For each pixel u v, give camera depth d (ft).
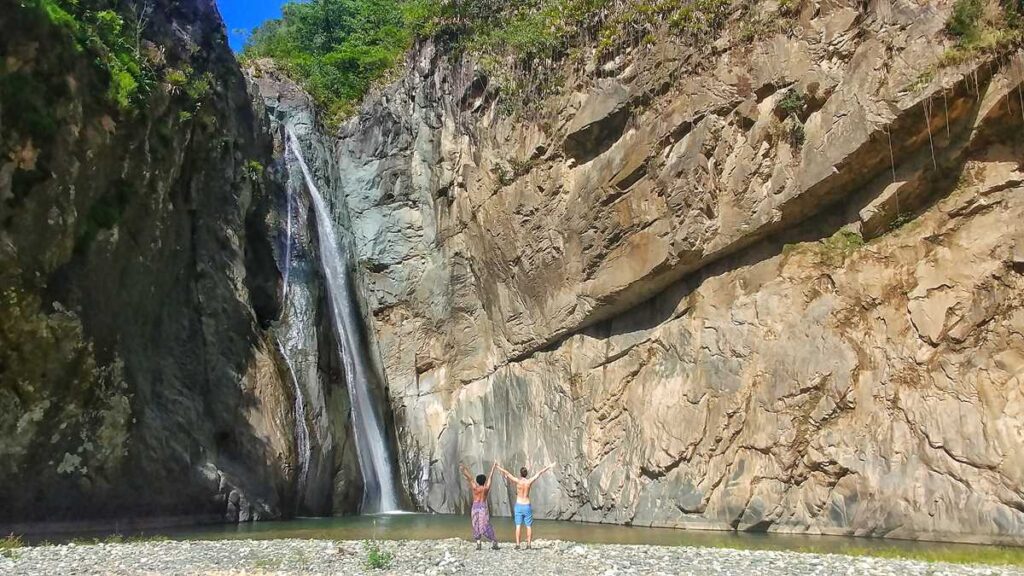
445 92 104.78
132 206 65.82
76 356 58.65
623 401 81.46
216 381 75.15
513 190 92.73
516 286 92.53
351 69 124.06
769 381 70.28
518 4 99.91
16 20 54.19
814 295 70.69
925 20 66.23
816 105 71.61
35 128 55.42
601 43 85.92
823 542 57.36
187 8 82.84
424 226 105.91
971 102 64.23
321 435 85.56
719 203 75.97
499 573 36.83
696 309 77.92
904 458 62.39
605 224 83.35
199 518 67.62
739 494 69.00
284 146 99.09
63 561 39.65
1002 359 61.05
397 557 41.75
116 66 64.34
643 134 81.10
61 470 57.31
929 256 66.08
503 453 90.27
